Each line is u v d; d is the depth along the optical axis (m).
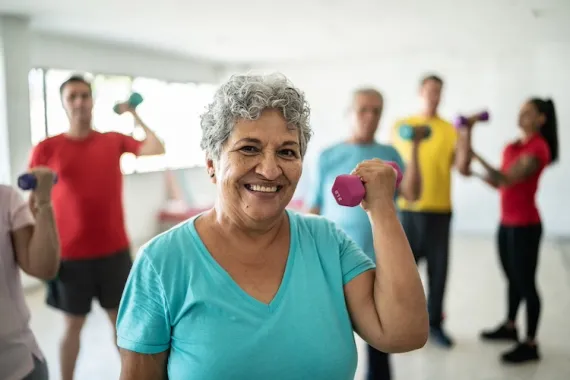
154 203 6.22
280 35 5.11
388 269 0.94
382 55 6.45
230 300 0.93
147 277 0.96
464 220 6.22
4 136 4.01
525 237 2.83
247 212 0.94
